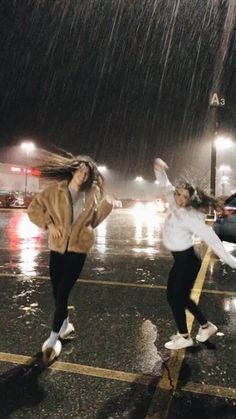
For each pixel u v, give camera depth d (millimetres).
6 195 39250
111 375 3479
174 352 3943
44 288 6316
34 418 2871
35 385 3309
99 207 4020
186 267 3871
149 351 3969
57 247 3879
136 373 3516
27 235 13461
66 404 3043
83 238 3885
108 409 2979
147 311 5199
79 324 4703
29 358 3799
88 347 4051
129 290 6258
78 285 6559
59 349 3832
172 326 4656
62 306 3855
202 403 3062
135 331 4492
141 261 8797
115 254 9727
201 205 3789
